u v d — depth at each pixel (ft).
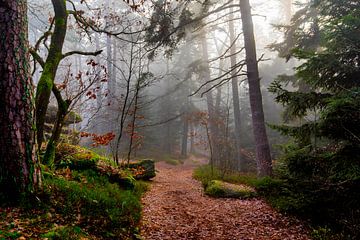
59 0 29.09
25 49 18.95
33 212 17.61
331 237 20.51
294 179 25.88
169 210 29.76
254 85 42.65
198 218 27.53
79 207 20.27
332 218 22.36
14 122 18.28
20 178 18.31
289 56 48.39
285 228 23.48
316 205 22.97
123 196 27.17
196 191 41.14
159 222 25.36
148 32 44.37
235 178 48.16
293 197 25.61
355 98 19.58
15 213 16.90
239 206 31.60
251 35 43.60
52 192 20.21
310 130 23.03
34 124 19.49
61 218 18.24
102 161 34.40
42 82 26.43
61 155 31.14
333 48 24.36
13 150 18.20
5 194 17.81
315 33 44.37
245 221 26.14
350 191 20.79
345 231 20.92
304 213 23.95
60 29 28.55
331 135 21.67
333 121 20.29
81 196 21.54
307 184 23.89
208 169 64.34
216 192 37.22
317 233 21.34
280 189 31.53
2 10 18.20
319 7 35.29
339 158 20.20
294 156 23.35
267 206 29.89
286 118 47.91
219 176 50.52
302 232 22.29
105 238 18.53
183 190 41.86
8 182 18.02
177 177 61.11
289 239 21.44
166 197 36.22
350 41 22.97
